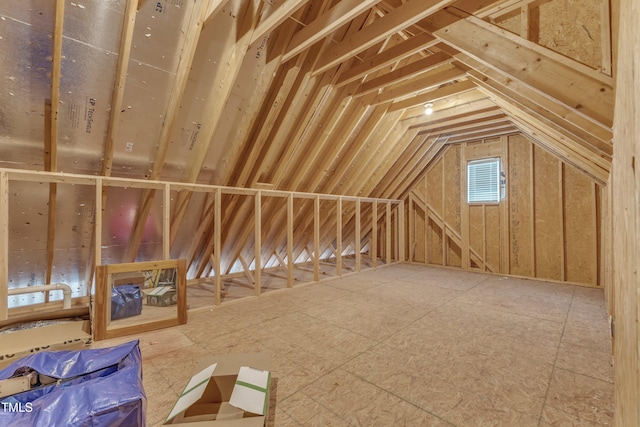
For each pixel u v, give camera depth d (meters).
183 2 2.38
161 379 2.03
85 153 2.85
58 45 2.13
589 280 4.79
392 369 2.16
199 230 4.12
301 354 2.39
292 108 3.50
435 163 6.61
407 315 3.34
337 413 1.68
